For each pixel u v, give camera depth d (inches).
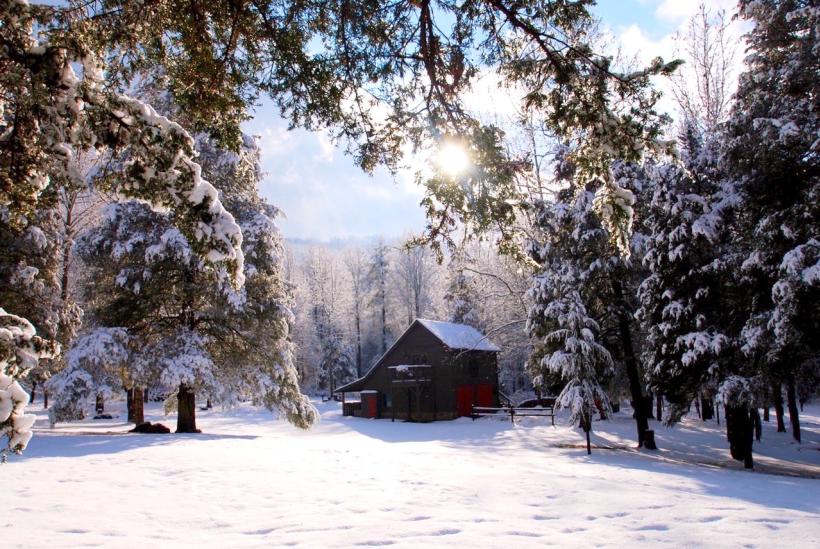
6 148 129.1
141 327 929.5
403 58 219.6
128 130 125.6
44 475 424.5
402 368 1717.5
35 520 285.4
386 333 2962.6
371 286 2972.4
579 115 202.4
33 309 801.6
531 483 411.8
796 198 665.0
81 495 354.0
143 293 895.7
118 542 247.0
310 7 200.4
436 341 1729.8
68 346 864.3
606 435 1138.7
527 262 253.3
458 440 1061.1
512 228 247.4
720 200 805.9
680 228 807.7
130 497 354.0
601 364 933.2
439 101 229.9
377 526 281.1
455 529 273.0
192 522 294.7
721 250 806.5
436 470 487.5
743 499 376.2
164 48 183.5
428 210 250.1
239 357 954.1
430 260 2706.7
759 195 709.3
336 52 213.2
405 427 1412.4
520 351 1640.0
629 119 195.0
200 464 501.0
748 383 733.9
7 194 134.2
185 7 176.6
